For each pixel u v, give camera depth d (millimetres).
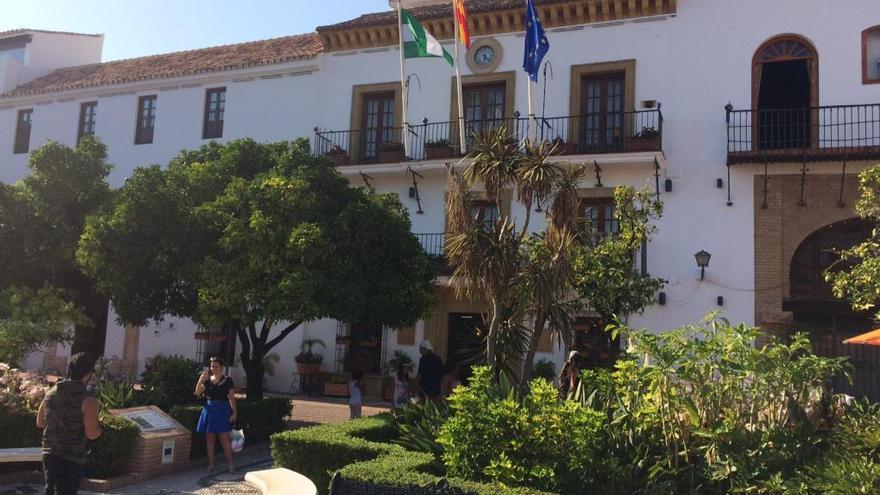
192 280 10570
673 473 5379
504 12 17844
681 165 16047
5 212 13227
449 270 16844
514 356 8406
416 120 18750
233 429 9141
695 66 16312
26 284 13719
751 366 5395
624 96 16859
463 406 5750
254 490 7797
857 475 4613
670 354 5512
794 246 15125
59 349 21797
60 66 26344
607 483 5383
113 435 7891
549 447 5414
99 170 14164
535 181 8031
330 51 19969
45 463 5559
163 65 23094
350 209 10844
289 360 18922
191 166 11961
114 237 10672
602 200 16391
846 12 15430
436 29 18797
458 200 8203
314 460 6500
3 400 7984
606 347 15586
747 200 15500
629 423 5809
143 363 20516
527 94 17672
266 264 9836
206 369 9141
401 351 17922
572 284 9805
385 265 11148
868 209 9586
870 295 9125
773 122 16016
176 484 8023
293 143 12141
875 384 12383
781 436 5258
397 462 5488
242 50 22766
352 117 19469
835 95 15250
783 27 15766
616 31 17047
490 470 5320
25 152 23516
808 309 14406
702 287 15492
